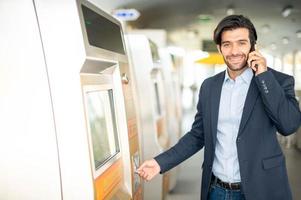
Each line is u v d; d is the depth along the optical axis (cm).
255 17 1059
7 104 161
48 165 161
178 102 817
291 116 172
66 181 161
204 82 206
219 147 196
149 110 356
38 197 162
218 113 194
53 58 159
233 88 191
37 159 161
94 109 189
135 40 361
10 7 160
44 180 161
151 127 356
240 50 179
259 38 1490
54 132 160
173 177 496
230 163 190
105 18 200
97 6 189
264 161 181
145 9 898
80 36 157
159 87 457
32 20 159
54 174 161
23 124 161
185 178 566
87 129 161
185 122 1238
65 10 158
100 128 196
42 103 160
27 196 162
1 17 161
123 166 214
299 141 762
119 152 211
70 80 159
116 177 200
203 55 1314
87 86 171
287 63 1194
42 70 160
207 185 201
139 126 284
